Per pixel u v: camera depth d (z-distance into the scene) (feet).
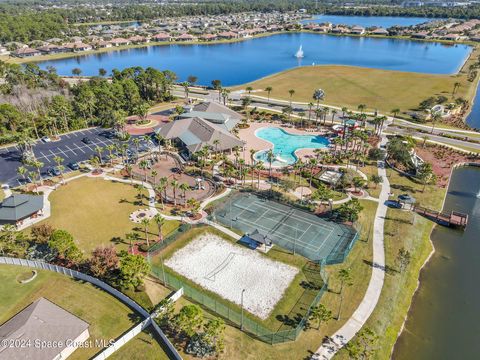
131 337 187.83
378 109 563.48
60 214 297.94
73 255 228.02
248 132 473.67
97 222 287.28
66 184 344.90
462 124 505.25
